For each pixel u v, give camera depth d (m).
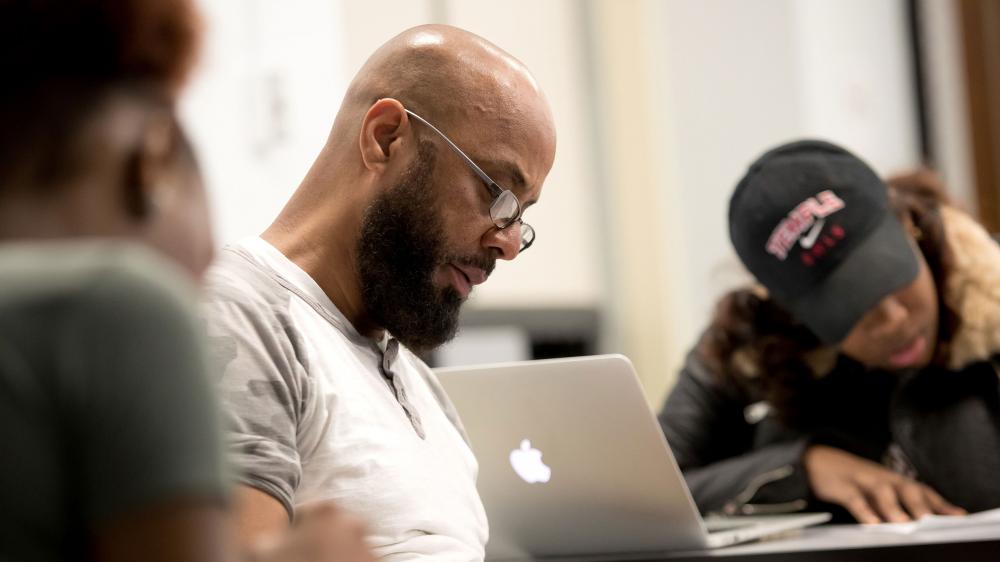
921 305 2.61
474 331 5.42
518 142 1.87
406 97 1.85
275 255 1.78
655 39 5.92
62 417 0.72
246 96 3.97
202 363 0.76
